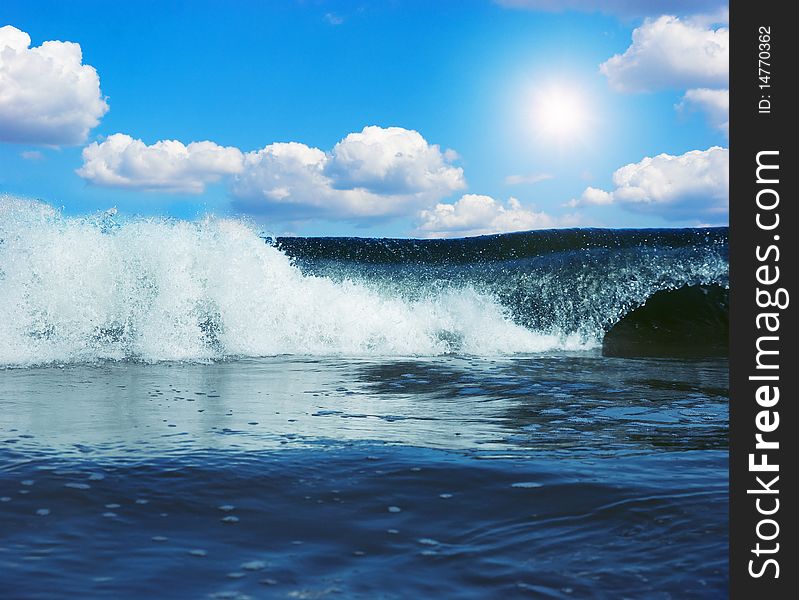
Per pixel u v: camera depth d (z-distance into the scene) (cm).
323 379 438
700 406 346
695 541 163
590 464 226
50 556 154
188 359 541
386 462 227
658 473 215
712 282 829
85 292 608
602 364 540
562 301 792
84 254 626
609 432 280
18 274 601
